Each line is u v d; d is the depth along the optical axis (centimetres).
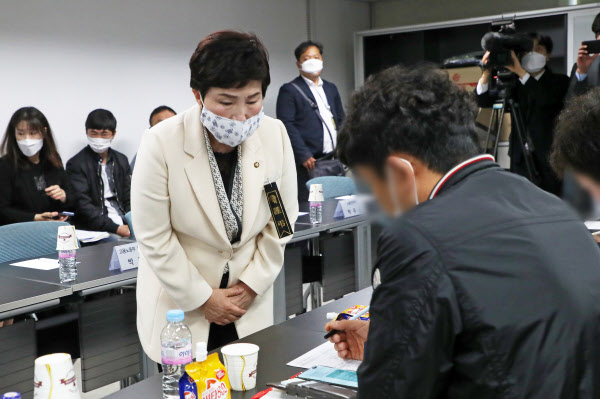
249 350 138
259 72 169
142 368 263
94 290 243
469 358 76
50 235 297
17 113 375
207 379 125
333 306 192
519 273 78
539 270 78
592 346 77
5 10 436
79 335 246
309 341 163
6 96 441
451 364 78
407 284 79
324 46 712
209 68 165
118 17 509
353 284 375
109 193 433
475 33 680
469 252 79
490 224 81
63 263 245
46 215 364
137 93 529
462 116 87
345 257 369
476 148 90
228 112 169
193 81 171
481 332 75
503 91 436
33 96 457
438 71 91
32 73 455
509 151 457
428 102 86
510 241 80
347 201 367
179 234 186
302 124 538
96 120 417
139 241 179
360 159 90
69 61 478
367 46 707
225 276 189
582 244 84
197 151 178
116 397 135
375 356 80
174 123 180
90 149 428
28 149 374
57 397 121
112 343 251
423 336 77
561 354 75
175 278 177
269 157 192
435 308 77
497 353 75
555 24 611
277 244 194
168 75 554
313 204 352
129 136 525
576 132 103
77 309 264
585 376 76
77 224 419
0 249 279
